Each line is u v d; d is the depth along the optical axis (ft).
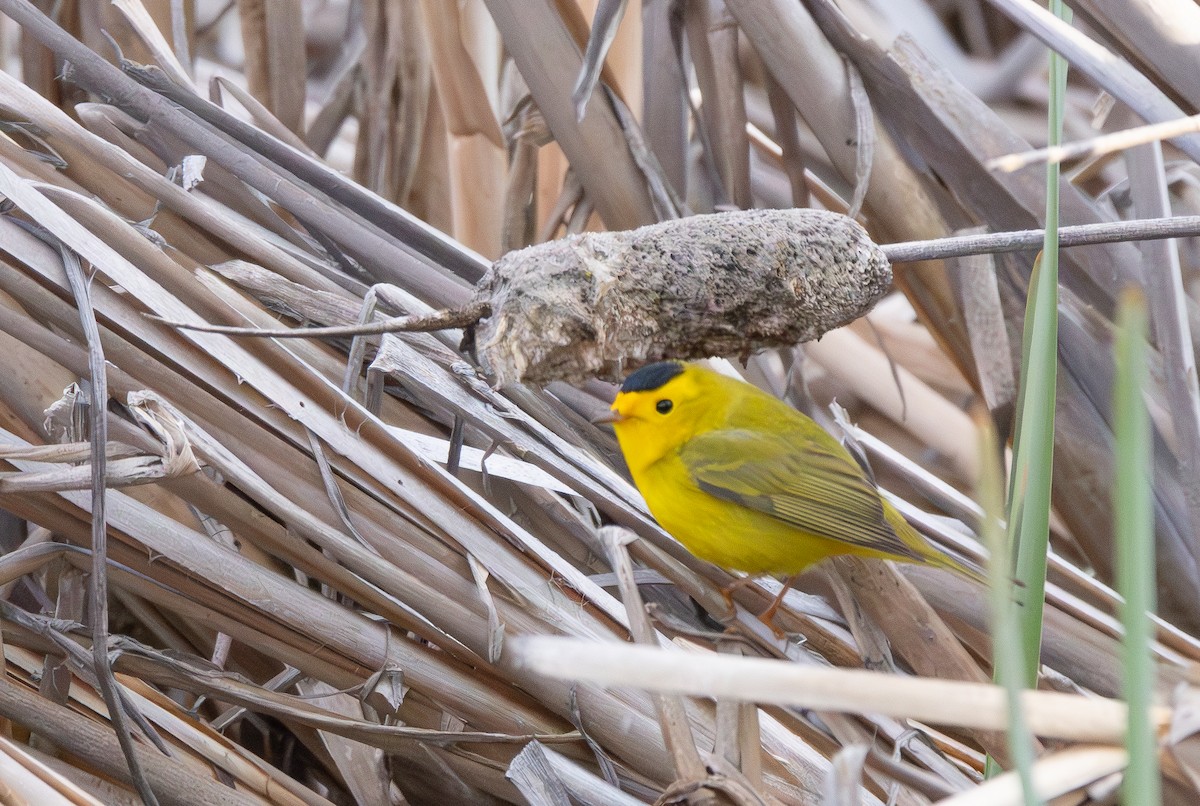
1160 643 14.05
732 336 13.93
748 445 14.12
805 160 14.76
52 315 14.05
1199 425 14.15
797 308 13.92
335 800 14.15
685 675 11.39
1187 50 14.02
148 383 14.03
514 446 14.14
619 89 14.33
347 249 14.26
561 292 13.89
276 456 14.05
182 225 14.23
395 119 14.52
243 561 13.99
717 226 13.92
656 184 14.32
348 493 14.05
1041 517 13.76
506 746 14.02
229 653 14.15
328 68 16.60
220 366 14.06
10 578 13.98
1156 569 14.23
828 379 14.70
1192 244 14.40
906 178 14.28
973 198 14.26
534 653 11.32
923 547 14.11
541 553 14.03
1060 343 14.25
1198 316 14.25
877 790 14.02
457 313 13.92
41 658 14.03
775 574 14.17
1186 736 13.69
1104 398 14.24
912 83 14.23
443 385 14.12
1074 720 13.07
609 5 14.10
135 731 13.97
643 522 14.17
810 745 14.05
